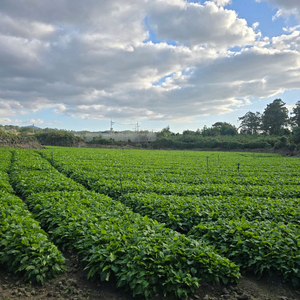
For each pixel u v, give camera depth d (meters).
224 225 8.47
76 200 11.41
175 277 6.22
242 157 46.38
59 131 85.50
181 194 14.21
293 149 57.34
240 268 7.43
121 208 10.60
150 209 10.97
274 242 7.27
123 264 6.52
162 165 29.31
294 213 9.91
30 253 6.99
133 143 88.19
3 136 61.41
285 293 6.56
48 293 6.39
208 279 6.59
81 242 7.83
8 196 11.80
